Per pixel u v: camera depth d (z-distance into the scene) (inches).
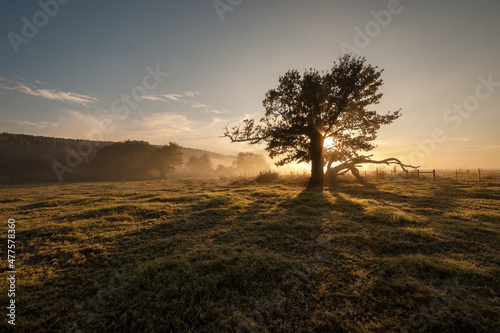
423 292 133.1
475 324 108.9
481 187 622.8
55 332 112.3
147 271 164.6
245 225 287.6
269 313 122.7
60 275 169.3
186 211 377.4
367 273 158.9
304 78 755.4
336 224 278.8
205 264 173.0
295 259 185.5
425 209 360.2
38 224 315.6
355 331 109.0
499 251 195.8
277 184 871.1
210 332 109.5
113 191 759.7
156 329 112.5
